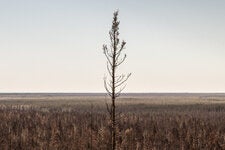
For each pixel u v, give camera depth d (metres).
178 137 57.94
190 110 128.12
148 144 49.81
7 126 65.56
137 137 53.69
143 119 82.88
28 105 159.38
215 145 51.09
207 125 69.38
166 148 50.53
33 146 49.59
